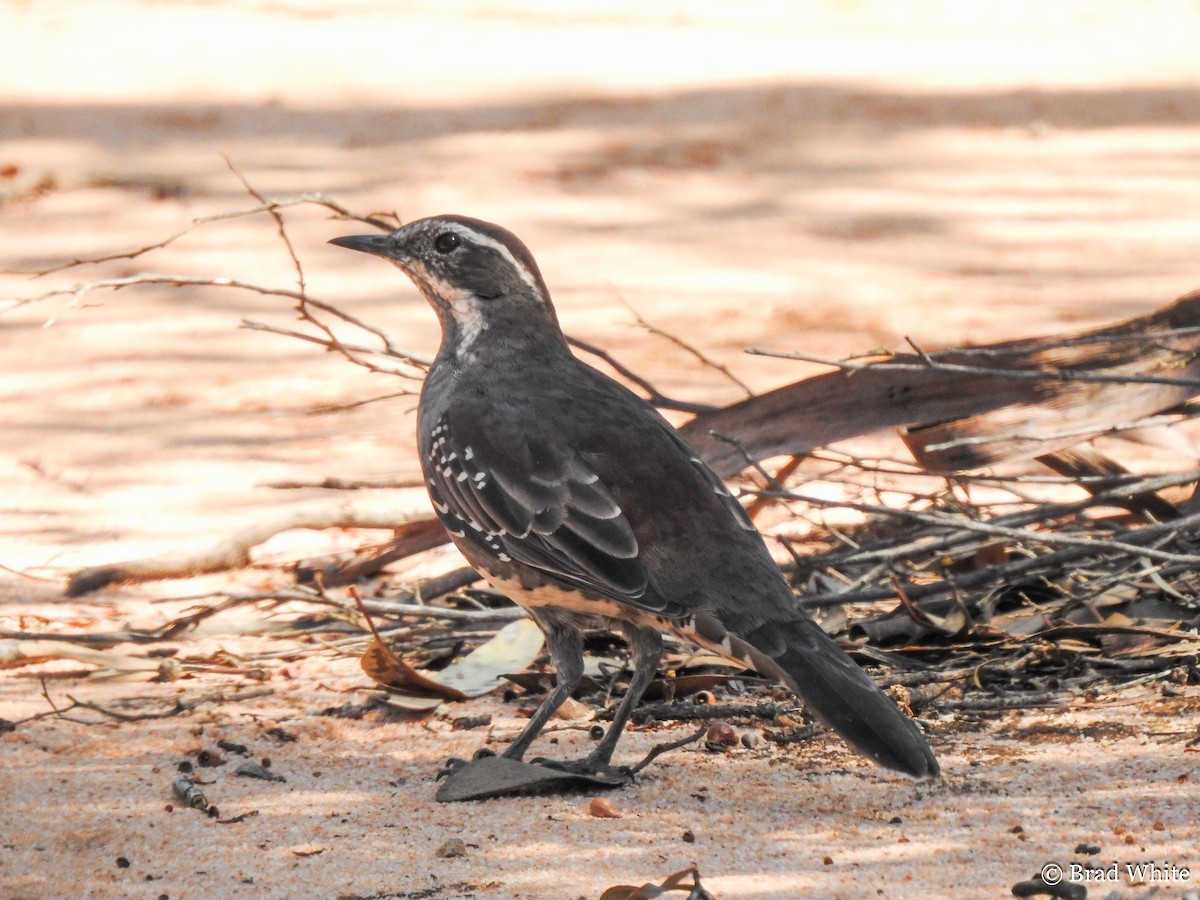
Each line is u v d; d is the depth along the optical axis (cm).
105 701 1031
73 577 1170
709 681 1045
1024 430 1209
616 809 855
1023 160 2894
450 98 3188
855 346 1900
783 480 1255
